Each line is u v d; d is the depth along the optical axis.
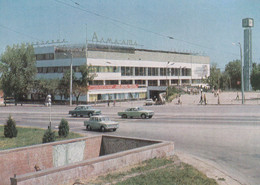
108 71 81.69
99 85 76.38
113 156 14.04
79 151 18.50
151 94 90.56
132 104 70.50
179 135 24.78
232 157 17.23
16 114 50.75
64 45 81.69
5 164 15.09
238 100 63.25
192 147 20.20
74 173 12.39
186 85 101.12
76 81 71.25
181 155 17.95
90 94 73.56
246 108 46.09
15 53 75.94
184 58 111.50
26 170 15.88
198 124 30.45
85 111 43.41
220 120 32.88
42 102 79.44
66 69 79.25
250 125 28.34
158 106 58.16
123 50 88.69
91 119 30.14
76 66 77.31
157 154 16.53
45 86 73.69
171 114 42.06
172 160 16.12
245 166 15.38
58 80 74.56
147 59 96.12
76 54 77.69
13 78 74.00
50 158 17.00
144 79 94.31
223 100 63.72
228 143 20.88
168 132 26.47
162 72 101.56
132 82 90.44
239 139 22.05
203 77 120.69
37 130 29.55
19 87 74.81
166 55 103.62
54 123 36.31
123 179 12.63
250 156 17.30
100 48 82.75
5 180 15.01
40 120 40.12
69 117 43.34
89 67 71.31
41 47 85.12
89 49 78.25
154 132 26.78
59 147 17.42
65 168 12.09
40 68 85.44
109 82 82.56
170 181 12.38
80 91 70.31
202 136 23.84
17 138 25.42
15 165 15.46
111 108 58.50
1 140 24.77
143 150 15.68
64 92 72.00
